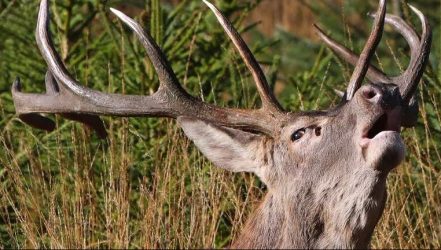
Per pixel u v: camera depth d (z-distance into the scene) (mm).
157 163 23672
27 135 25250
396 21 21453
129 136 24906
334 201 19141
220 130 20047
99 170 24984
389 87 18953
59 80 20531
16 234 23688
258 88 20031
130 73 26375
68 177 24641
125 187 23344
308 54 33781
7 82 27094
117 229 23078
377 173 18797
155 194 23375
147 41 20172
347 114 19234
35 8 27562
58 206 23375
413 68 20516
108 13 28672
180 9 27234
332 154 19234
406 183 24734
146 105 20203
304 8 39125
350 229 19078
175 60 27000
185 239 23172
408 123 20422
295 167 19469
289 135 19609
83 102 20422
